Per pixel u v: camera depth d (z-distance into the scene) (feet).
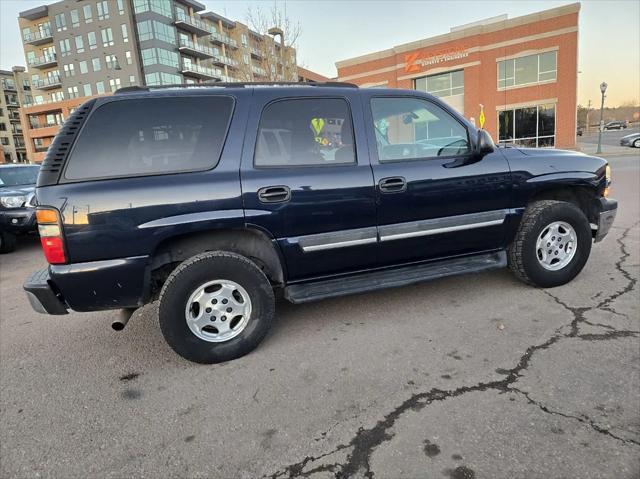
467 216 11.29
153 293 9.70
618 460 5.97
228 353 9.56
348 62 107.04
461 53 90.74
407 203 10.62
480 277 14.03
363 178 10.21
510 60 86.48
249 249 9.90
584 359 8.61
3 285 17.89
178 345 9.25
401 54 98.63
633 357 8.57
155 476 6.30
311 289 10.48
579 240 12.44
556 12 80.18
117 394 8.63
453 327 10.53
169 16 179.73
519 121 87.97
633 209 24.43
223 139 9.45
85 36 184.55
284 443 6.82
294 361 9.44
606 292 12.02
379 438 6.77
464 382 8.14
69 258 8.50
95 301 8.89
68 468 6.59
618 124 253.44
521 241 12.01
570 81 81.25
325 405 7.75
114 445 7.06
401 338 10.16
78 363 10.09
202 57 198.18
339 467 6.22
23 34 198.18
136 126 9.04
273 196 9.50
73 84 193.57
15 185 26.71
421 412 7.33
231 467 6.39
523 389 7.77
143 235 8.75
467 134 11.54
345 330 10.83
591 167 12.46
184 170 9.14
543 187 12.01
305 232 9.91
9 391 8.99
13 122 269.85
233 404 7.99
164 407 8.05
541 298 11.92
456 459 6.19
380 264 11.02
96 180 8.64
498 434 6.64
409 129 11.12
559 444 6.35
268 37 62.69
